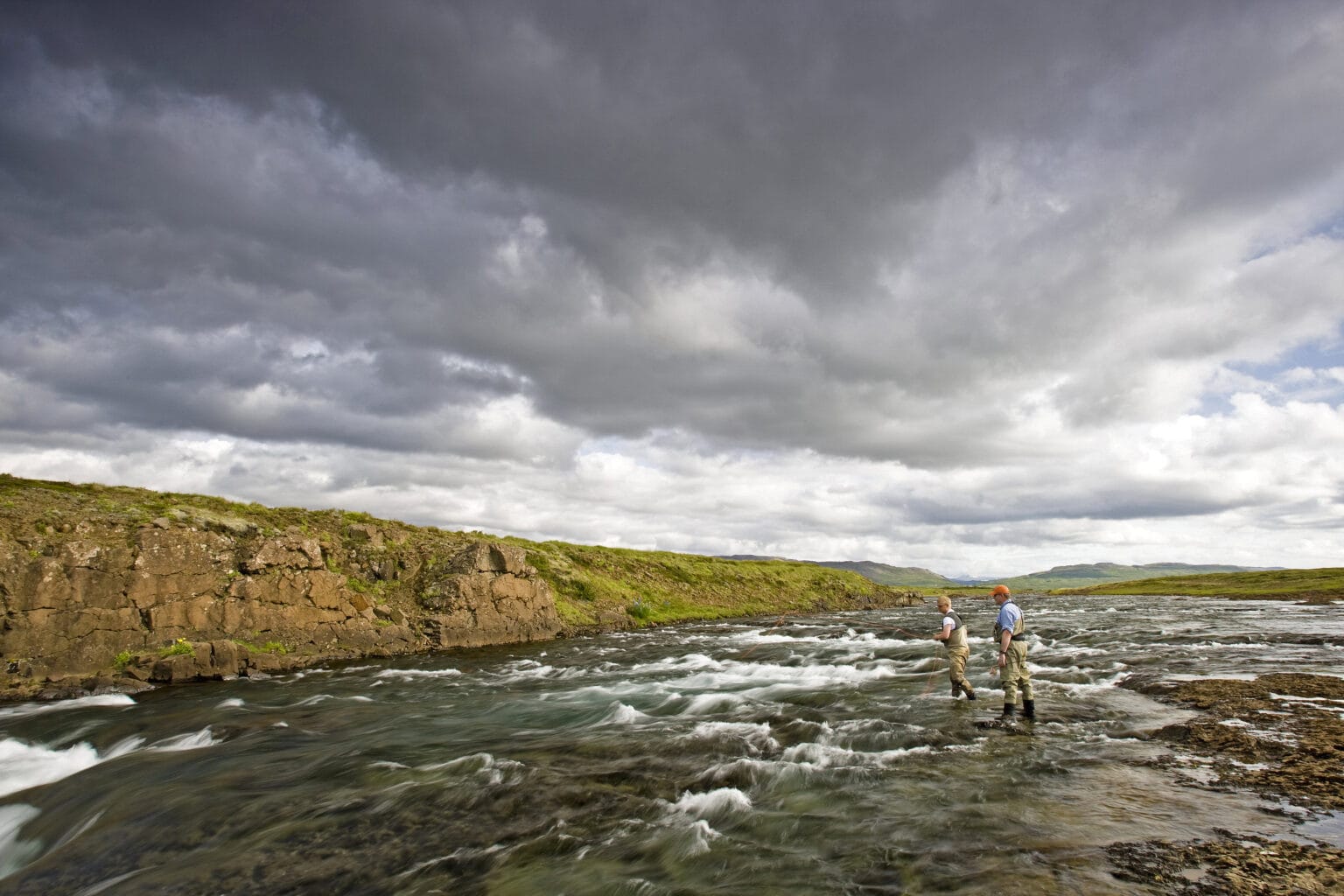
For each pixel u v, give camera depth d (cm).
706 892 666
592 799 977
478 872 756
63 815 1062
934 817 823
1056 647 2700
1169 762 1019
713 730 1376
